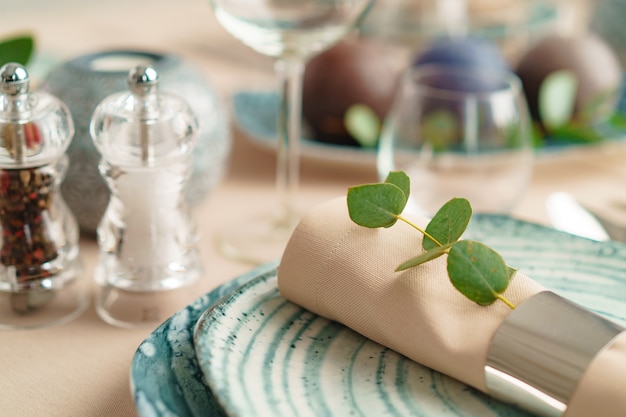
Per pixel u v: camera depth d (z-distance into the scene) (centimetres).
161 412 47
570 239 59
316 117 85
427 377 50
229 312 51
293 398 47
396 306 51
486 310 50
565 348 47
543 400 47
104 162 60
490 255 50
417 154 74
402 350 51
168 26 128
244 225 73
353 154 80
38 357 58
